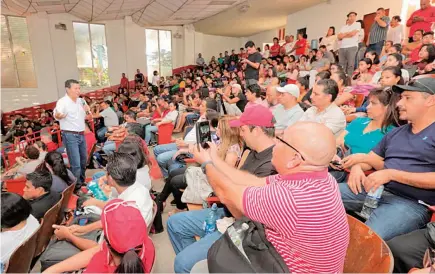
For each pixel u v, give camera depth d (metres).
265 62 7.91
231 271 1.01
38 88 11.14
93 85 12.51
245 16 10.77
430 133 1.48
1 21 10.17
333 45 6.58
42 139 4.64
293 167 0.96
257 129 1.62
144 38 13.26
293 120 2.81
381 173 1.49
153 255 1.26
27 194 2.19
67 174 2.81
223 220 1.69
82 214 1.98
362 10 7.16
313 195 0.90
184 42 14.68
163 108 6.50
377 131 2.00
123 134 4.39
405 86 1.50
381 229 1.41
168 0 8.45
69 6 9.11
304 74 5.77
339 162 1.89
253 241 1.05
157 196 2.71
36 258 1.98
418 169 1.52
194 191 2.16
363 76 3.92
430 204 1.48
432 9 4.55
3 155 4.45
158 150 3.91
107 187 2.17
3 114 10.09
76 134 3.46
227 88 6.07
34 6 8.60
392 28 5.39
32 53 10.87
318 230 0.89
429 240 1.26
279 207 0.90
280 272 0.96
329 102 2.37
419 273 1.03
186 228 1.86
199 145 1.34
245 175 1.33
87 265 1.38
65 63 11.59
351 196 1.73
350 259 1.19
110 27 12.47
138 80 12.69
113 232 1.12
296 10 9.65
